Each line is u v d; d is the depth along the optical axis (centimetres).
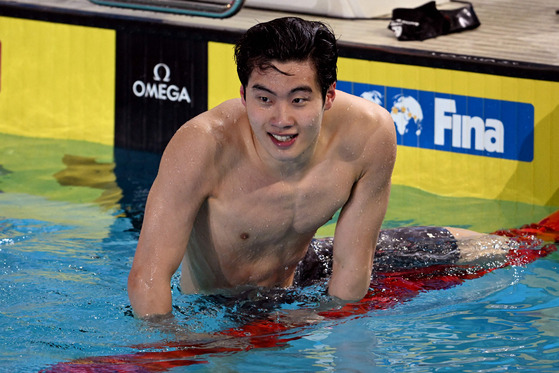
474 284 916
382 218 797
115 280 916
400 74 1299
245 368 686
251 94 664
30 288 884
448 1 1656
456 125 1281
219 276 811
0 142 1520
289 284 864
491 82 1245
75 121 1533
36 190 1262
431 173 1312
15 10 1528
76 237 1065
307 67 650
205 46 1409
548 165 1230
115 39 1472
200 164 714
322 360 704
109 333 759
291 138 672
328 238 962
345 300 820
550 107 1216
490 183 1273
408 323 793
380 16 1552
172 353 712
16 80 1554
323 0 1512
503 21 1517
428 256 974
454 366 690
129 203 1209
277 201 754
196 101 1432
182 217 725
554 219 1166
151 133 1478
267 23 660
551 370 679
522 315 820
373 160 759
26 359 703
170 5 1426
